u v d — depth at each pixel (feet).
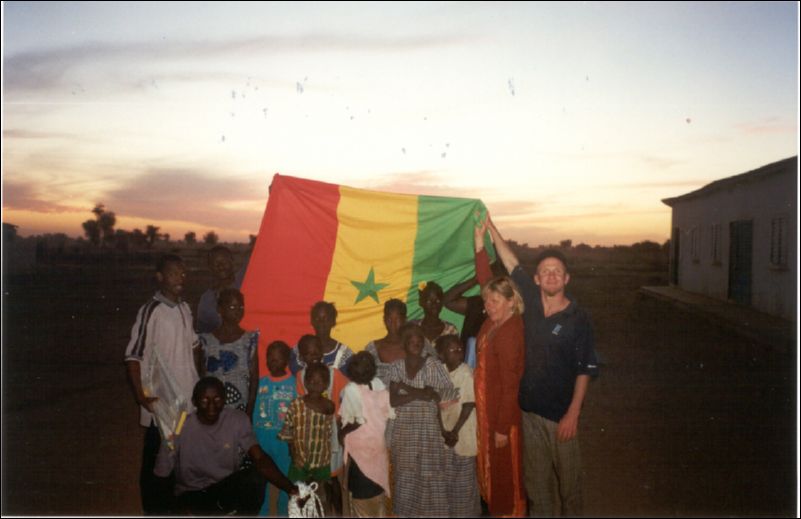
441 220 17.88
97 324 50.98
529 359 14.75
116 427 24.48
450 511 15.11
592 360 14.66
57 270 93.50
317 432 15.08
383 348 15.92
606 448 21.90
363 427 14.92
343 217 17.92
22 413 26.58
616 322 52.49
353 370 15.02
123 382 32.14
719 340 44.21
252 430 14.70
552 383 14.58
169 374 14.93
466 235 17.93
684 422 25.18
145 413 15.08
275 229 17.79
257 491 15.05
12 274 88.02
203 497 14.61
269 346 15.75
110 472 19.60
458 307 17.84
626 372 34.14
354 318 17.81
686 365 36.01
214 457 14.49
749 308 55.98
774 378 32.68
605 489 18.19
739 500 17.33
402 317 15.96
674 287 77.00
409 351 15.12
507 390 14.70
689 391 30.14
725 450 21.70
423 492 14.82
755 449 21.81
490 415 14.94
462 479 15.16
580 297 70.59
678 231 75.66
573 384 14.64
